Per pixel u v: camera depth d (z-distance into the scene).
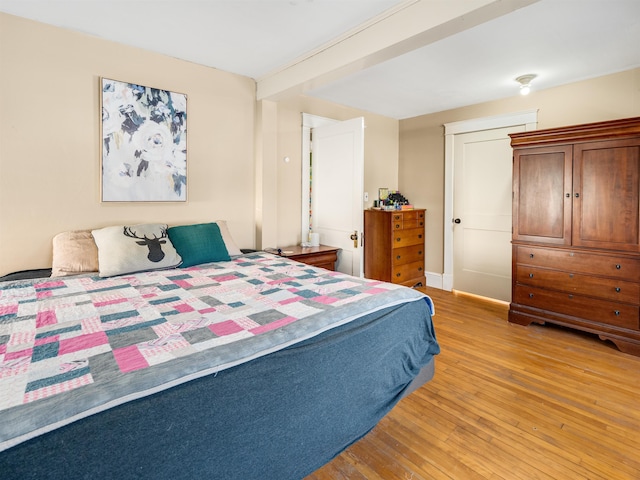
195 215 3.12
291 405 1.28
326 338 1.44
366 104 4.12
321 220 3.92
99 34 2.49
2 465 0.77
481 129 4.03
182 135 2.98
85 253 2.35
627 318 2.65
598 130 2.68
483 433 1.74
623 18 2.16
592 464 1.54
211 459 1.07
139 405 0.96
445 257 4.44
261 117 3.39
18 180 2.30
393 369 1.74
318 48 2.66
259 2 2.06
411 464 1.54
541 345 2.80
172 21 2.29
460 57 2.74
